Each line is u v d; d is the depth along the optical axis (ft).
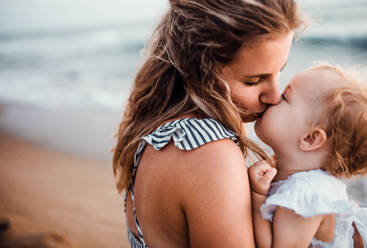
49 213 13.44
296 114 4.37
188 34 3.84
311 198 3.87
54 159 19.52
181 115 4.02
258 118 4.67
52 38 116.78
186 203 3.38
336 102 4.15
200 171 3.35
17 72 54.03
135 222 4.15
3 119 28.55
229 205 3.29
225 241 3.26
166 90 4.38
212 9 3.65
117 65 49.34
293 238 3.83
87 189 15.60
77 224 12.71
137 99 4.67
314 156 4.36
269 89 4.01
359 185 11.14
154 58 4.49
